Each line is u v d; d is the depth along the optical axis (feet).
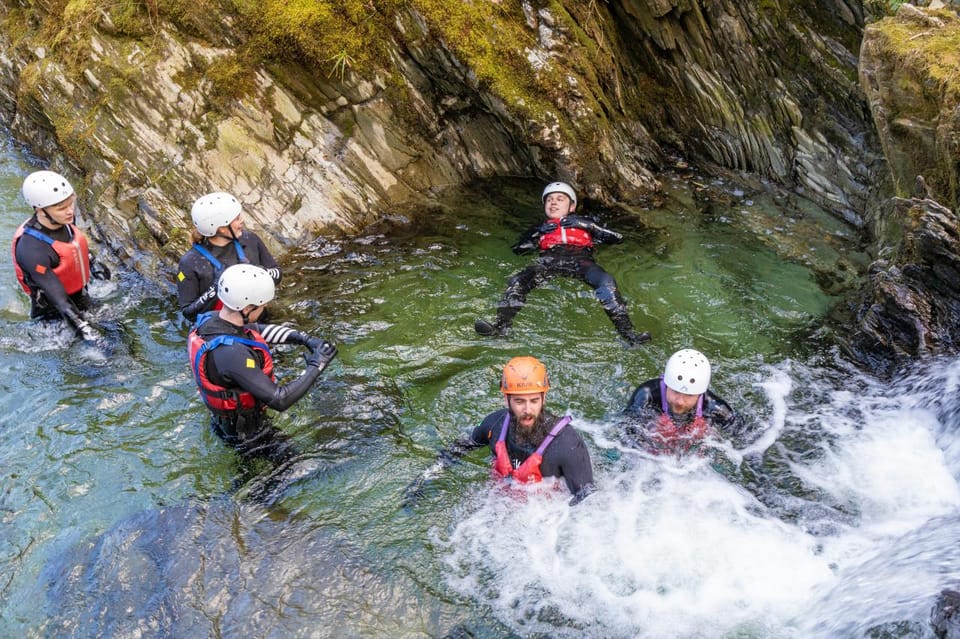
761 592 14.32
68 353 20.63
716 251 24.06
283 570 14.94
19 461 17.43
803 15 25.03
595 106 26.50
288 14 25.26
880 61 20.85
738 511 15.97
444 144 27.71
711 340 20.61
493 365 19.88
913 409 17.94
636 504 16.08
